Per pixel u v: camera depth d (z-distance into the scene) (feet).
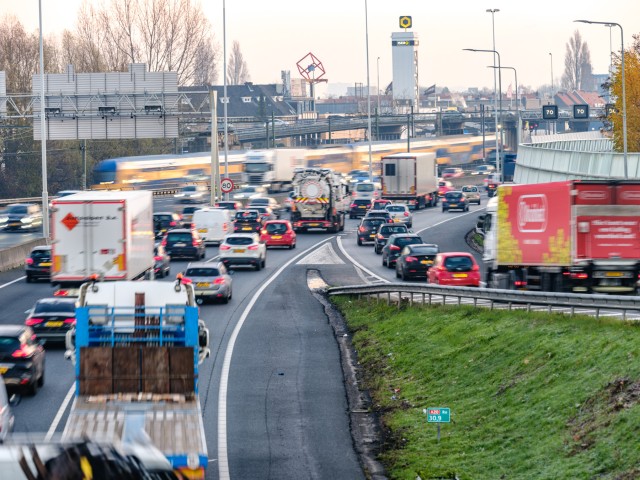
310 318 346.95
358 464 184.75
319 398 234.17
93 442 93.25
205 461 145.89
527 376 213.66
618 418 168.86
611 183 307.78
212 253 558.56
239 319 345.10
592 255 309.22
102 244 340.80
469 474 173.17
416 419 210.79
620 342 202.90
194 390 168.35
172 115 654.12
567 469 162.40
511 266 336.08
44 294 402.93
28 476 90.89
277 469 181.88
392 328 304.50
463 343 256.32
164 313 178.50
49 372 258.16
